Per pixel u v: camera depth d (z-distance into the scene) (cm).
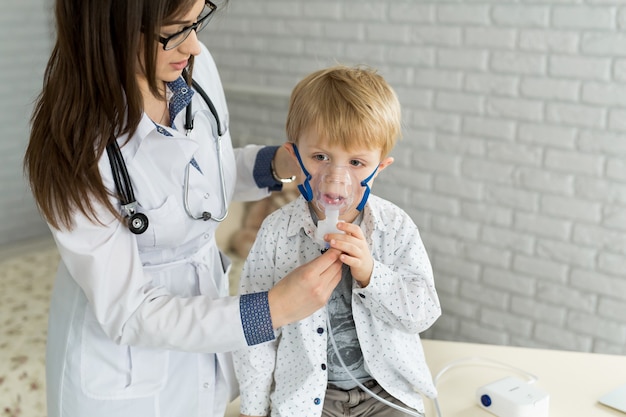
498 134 262
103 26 95
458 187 278
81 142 100
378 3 286
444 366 145
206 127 123
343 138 105
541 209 257
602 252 245
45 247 350
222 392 131
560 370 144
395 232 118
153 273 121
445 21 267
